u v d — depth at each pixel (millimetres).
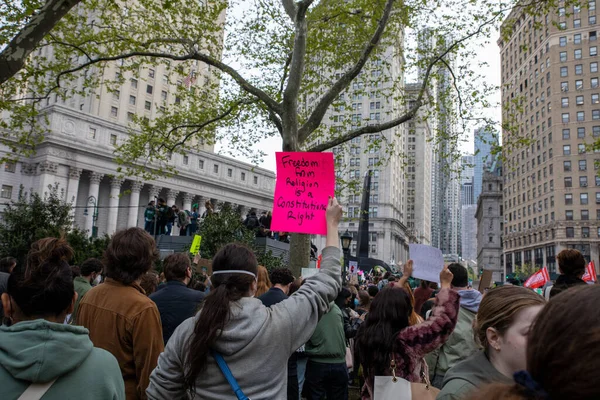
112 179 57875
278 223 3957
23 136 12625
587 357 832
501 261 112062
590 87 71250
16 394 1818
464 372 2168
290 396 5312
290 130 10617
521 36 86500
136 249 3197
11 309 2160
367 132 11570
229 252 2416
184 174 65875
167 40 11680
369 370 3346
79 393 1906
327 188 3898
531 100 81812
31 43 7699
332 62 14188
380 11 12562
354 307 10797
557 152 73000
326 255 2701
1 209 50094
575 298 939
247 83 11281
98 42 12234
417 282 16047
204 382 2148
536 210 79625
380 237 85375
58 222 21500
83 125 55281
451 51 12445
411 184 121062
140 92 63156
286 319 2301
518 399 961
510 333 2090
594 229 69000
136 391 2973
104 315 3021
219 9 12359
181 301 4191
